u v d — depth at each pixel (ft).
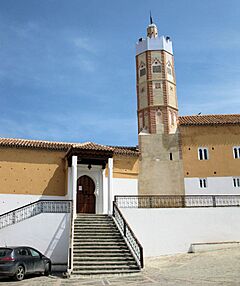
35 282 47.83
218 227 79.30
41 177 89.56
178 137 103.40
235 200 88.74
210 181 99.25
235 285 39.55
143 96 110.11
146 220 75.87
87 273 52.16
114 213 76.13
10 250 51.83
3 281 49.34
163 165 100.73
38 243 66.64
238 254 66.33
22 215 68.13
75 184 80.84
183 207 79.51
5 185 86.22
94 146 89.35
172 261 66.18
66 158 90.33
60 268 65.77
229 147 102.01
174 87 112.06
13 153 88.94
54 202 70.23
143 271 54.80
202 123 103.60
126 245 61.98
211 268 54.08
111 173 85.20
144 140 103.04
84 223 70.79
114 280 47.57
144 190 97.96
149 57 112.06
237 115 112.27
